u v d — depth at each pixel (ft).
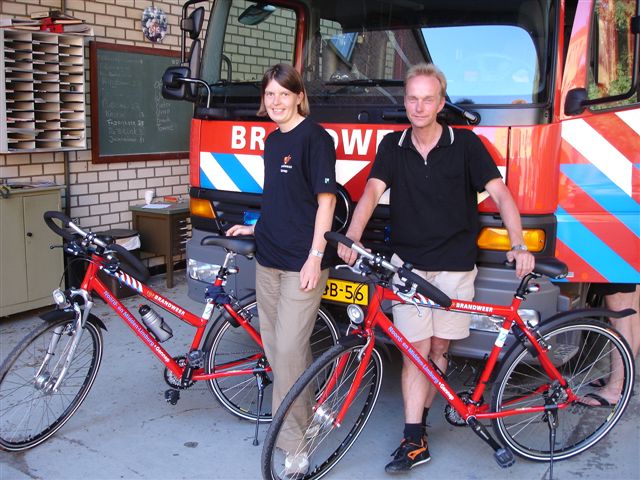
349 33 11.76
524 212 10.30
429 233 9.89
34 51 16.28
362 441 11.34
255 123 12.19
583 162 10.85
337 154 11.42
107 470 10.25
